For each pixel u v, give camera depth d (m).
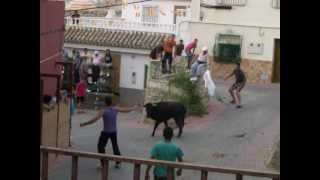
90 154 7.48
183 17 31.34
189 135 18.05
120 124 20.02
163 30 29.98
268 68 27.91
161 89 21.03
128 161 7.33
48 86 14.70
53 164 13.46
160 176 9.35
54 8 15.17
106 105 13.31
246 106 22.11
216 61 28.36
